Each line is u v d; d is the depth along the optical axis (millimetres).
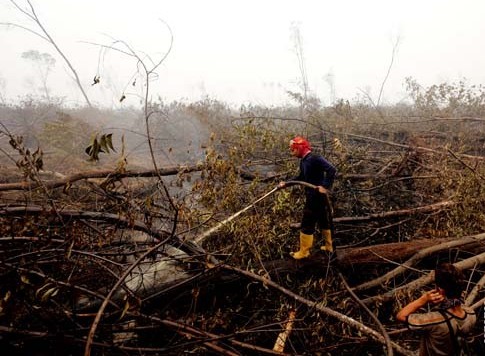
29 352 2570
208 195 4094
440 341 2420
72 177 4477
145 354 2574
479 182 4848
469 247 4066
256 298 3494
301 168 3754
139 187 5223
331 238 3695
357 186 5660
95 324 2076
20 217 3369
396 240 4902
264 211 4094
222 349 2588
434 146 6762
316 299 3434
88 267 3275
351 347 3203
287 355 2717
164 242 2965
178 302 3369
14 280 2594
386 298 3486
